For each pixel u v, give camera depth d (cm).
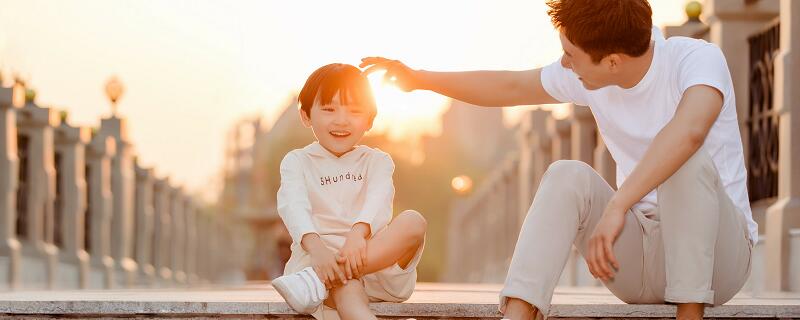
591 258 315
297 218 334
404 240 331
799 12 709
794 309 352
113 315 337
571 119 1242
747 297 546
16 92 1188
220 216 3478
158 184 2014
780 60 717
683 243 312
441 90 386
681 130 312
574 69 335
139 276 1848
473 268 2588
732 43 836
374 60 382
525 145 1537
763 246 765
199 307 336
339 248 339
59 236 1436
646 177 311
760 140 816
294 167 346
